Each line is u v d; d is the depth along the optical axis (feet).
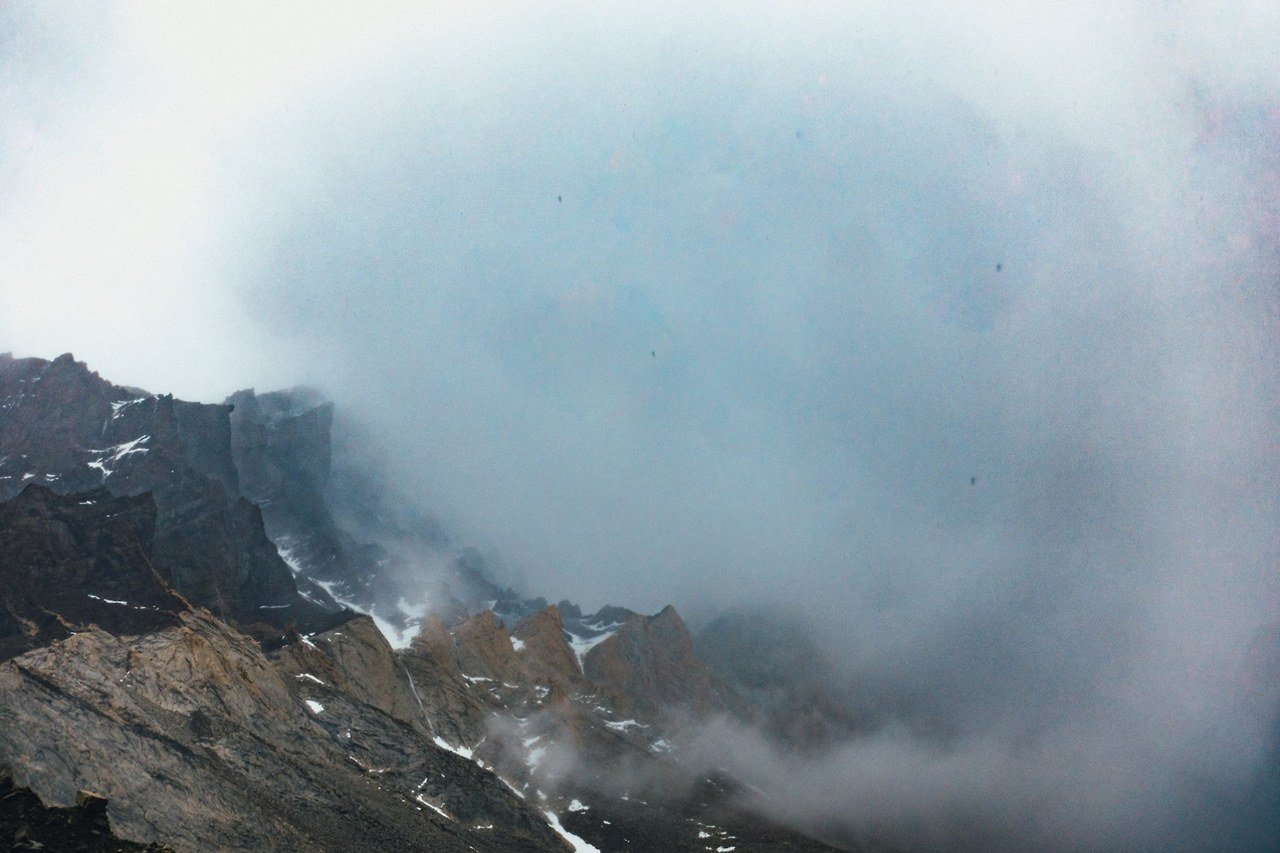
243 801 533.14
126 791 490.49
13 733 475.72
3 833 359.05
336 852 536.83
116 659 571.28
